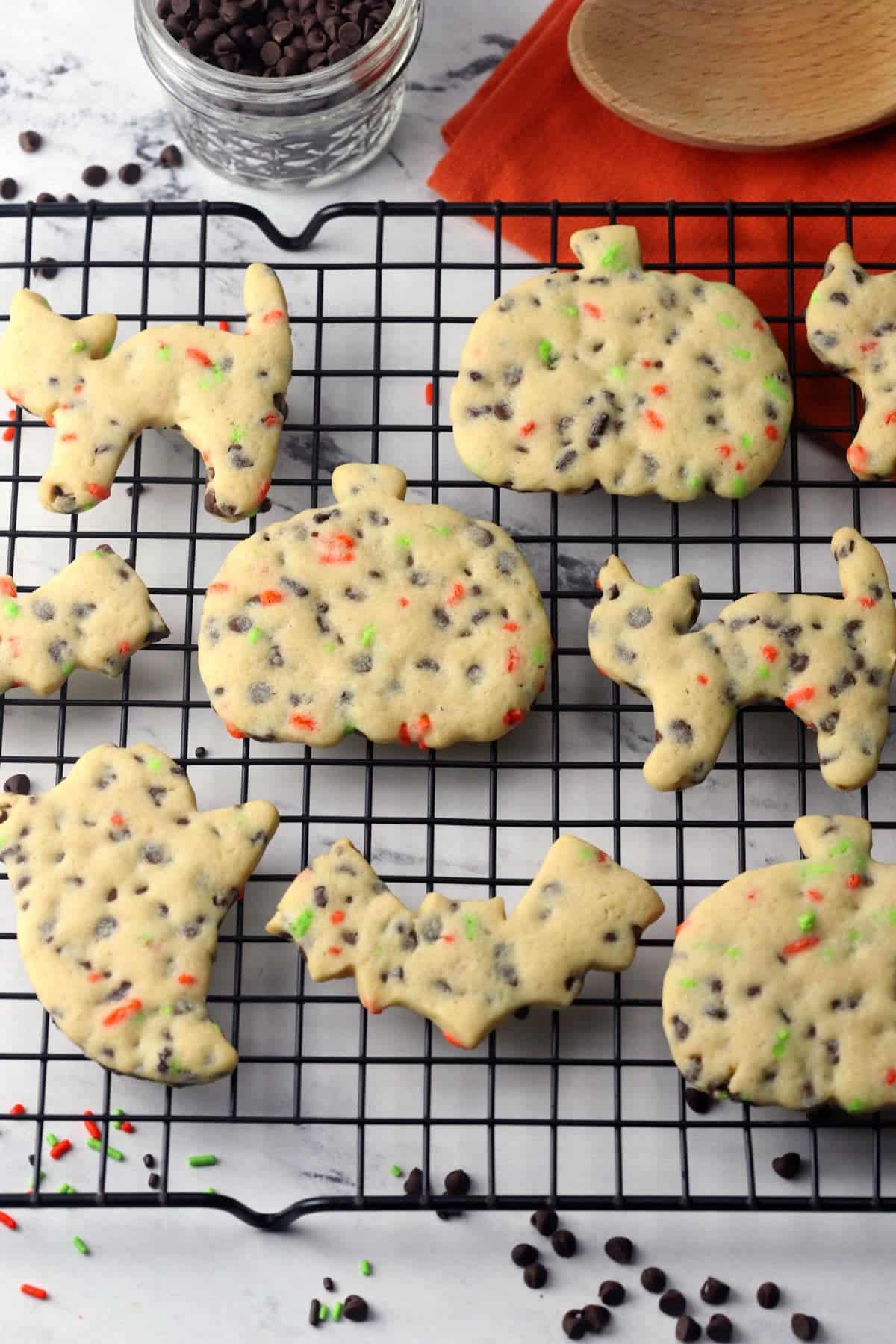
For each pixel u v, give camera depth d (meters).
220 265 0.65
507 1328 0.63
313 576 0.63
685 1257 0.63
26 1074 0.64
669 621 0.63
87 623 0.63
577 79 0.68
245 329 0.68
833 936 0.61
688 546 0.66
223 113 0.66
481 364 0.64
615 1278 0.63
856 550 0.63
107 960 0.61
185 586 0.66
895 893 0.61
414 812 0.65
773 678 0.62
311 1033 0.64
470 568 0.63
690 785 0.62
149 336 0.65
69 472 0.63
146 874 0.62
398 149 0.69
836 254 0.65
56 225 0.68
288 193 0.69
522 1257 0.63
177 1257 0.63
